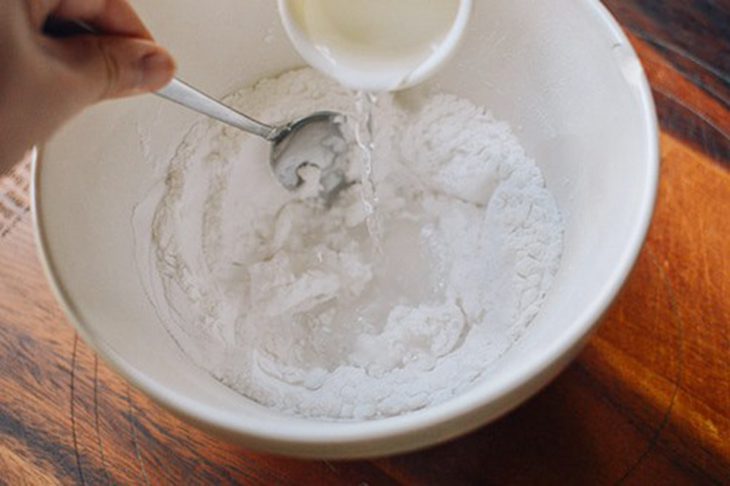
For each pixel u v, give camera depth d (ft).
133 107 1.35
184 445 1.26
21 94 1.05
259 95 1.56
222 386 1.28
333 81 1.57
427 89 1.54
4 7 1.00
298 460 1.24
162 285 1.38
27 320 1.34
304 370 1.38
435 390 1.30
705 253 1.31
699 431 1.22
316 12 1.29
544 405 1.25
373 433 0.99
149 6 1.35
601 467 1.21
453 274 1.45
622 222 1.10
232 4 1.43
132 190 1.39
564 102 1.33
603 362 1.26
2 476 1.25
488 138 1.49
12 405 1.29
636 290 1.30
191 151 1.50
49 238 1.15
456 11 1.27
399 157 1.55
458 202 1.51
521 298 1.34
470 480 1.22
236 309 1.43
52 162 1.19
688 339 1.27
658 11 1.49
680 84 1.43
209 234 1.49
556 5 1.25
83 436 1.27
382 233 1.51
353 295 1.46
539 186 1.42
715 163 1.37
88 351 1.32
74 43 1.12
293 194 1.53
